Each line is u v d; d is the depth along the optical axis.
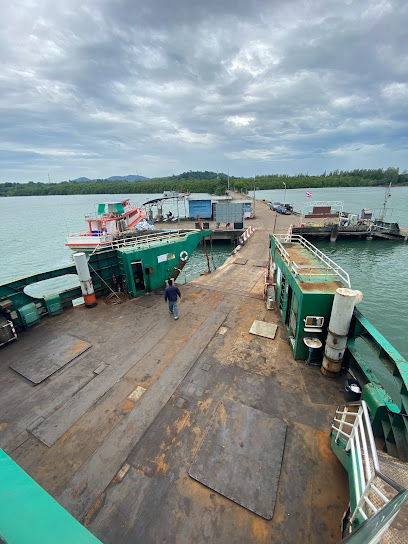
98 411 5.70
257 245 23.53
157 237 13.27
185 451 4.79
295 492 4.13
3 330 7.94
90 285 10.20
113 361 7.26
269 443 4.86
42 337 8.48
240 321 9.13
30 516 1.01
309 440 4.92
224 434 5.07
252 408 5.62
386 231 31.72
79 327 9.02
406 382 4.09
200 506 4.00
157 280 12.14
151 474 4.45
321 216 38.97
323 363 6.48
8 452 4.91
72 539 0.93
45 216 65.75
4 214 73.56
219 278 14.18
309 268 8.14
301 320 6.63
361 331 6.11
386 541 2.39
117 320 9.41
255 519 3.83
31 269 25.28
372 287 18.14
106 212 28.80
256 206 55.34
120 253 11.12
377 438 4.53
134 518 3.89
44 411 5.75
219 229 32.78
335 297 5.79
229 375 6.60
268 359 7.14
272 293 10.55
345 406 4.35
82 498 4.15
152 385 6.35
